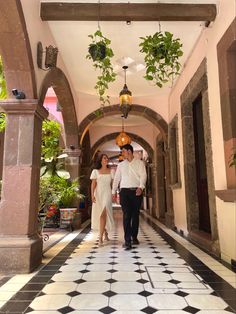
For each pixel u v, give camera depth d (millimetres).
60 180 5551
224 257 3613
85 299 2305
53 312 2061
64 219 6648
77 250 4301
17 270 3088
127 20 3963
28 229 3297
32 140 3451
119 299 2299
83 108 7879
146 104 7898
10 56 3354
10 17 3053
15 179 3379
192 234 5258
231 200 3238
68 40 4859
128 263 3457
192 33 4660
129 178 4621
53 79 5176
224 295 2385
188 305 2176
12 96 3514
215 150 4000
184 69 5727
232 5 3354
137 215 4758
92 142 11609
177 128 6520
